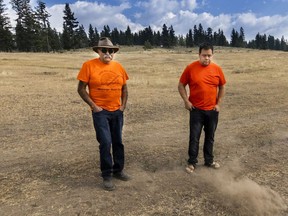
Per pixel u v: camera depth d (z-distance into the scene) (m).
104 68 4.55
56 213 4.13
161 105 11.33
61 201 4.41
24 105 11.00
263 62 32.28
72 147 6.72
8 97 12.44
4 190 4.72
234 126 8.38
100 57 4.55
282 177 5.24
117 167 4.97
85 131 8.02
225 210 4.25
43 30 84.56
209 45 5.00
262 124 8.49
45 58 41.50
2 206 4.29
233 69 27.91
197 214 4.15
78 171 5.40
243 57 44.28
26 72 24.19
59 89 15.23
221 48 132.62
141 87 16.41
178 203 4.40
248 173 5.39
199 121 5.26
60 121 8.96
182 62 39.28
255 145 6.80
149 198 4.51
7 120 8.97
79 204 4.34
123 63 37.72
